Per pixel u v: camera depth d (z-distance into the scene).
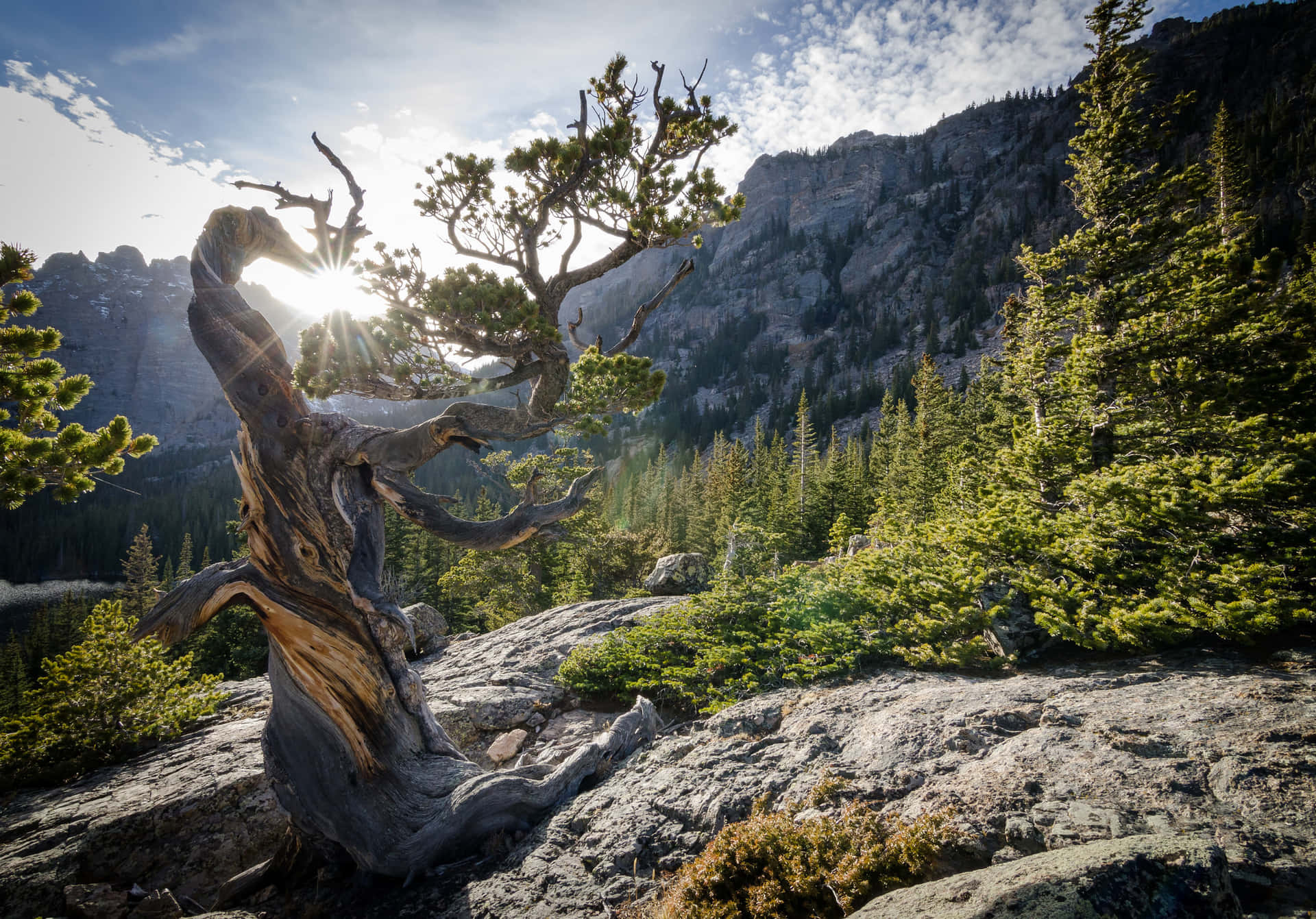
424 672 17.92
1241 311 16.78
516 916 6.29
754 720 9.25
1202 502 9.88
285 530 8.28
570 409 9.22
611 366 9.09
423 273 8.43
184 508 136.12
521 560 35.91
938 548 13.12
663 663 13.27
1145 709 6.45
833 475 50.56
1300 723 5.41
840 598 12.80
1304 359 15.14
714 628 13.91
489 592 36.84
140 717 14.88
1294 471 9.50
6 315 7.29
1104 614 9.51
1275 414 14.30
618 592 37.38
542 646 16.69
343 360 8.40
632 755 9.58
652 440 153.25
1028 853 4.73
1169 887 3.40
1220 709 6.05
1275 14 151.75
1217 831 4.32
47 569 122.56
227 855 9.78
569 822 7.90
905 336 167.12
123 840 9.73
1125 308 18.39
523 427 8.88
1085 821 4.78
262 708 16.62
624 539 38.94
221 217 8.66
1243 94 133.88
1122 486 10.68
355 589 8.17
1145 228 18.72
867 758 6.98
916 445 47.25
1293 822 4.26
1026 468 15.80
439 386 9.13
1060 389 18.16
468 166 8.63
